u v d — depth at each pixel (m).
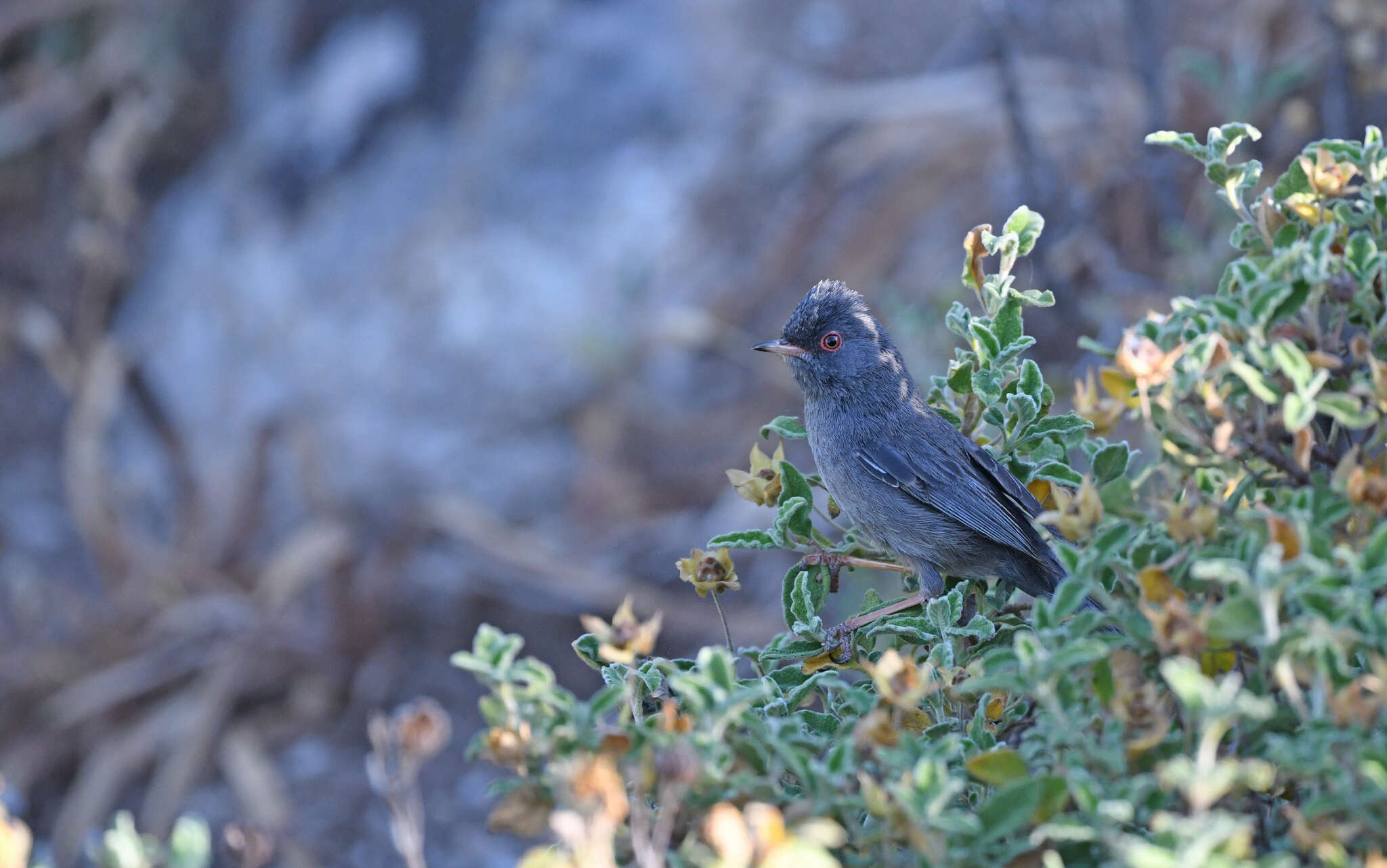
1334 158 5.37
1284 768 4.16
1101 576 5.20
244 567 14.73
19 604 14.91
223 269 17.19
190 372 16.77
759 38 16.86
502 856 11.79
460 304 16.05
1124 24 13.02
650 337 15.24
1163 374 4.59
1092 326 11.26
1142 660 4.50
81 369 15.87
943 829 3.93
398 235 16.66
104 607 14.45
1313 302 4.79
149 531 15.91
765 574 13.71
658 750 4.12
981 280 6.26
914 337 12.80
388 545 14.02
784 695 5.82
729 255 15.84
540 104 16.86
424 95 17.45
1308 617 4.02
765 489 6.41
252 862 5.22
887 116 15.39
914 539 7.98
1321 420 5.93
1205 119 12.34
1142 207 12.23
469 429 15.56
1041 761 4.43
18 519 16.16
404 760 4.46
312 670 13.59
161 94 18.14
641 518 14.76
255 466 14.95
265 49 18.59
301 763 12.84
